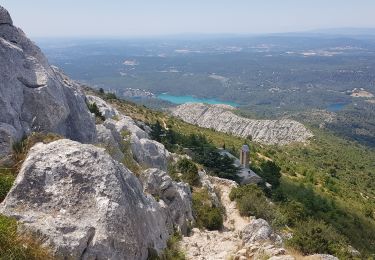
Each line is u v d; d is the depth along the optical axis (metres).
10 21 18.73
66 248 9.73
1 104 14.49
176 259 14.38
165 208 19.36
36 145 12.77
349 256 23.12
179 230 20.19
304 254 20.39
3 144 13.35
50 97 16.98
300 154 167.25
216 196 32.12
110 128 26.25
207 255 17.44
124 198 11.69
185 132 106.69
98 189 11.38
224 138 124.94
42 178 11.23
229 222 27.59
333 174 123.19
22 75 16.70
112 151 21.12
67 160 11.66
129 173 13.94
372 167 160.12
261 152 110.69
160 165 30.70
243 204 30.16
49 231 9.88
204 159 55.69
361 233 57.75
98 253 10.20
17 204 10.72
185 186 26.34
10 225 9.41
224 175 52.72
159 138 61.50
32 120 15.88
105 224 10.79
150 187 21.02
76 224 10.42
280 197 53.56
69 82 25.00
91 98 40.91
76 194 11.18
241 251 17.14
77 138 19.58
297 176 91.44
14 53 16.92
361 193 102.31
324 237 22.11
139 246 11.94
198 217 25.03
